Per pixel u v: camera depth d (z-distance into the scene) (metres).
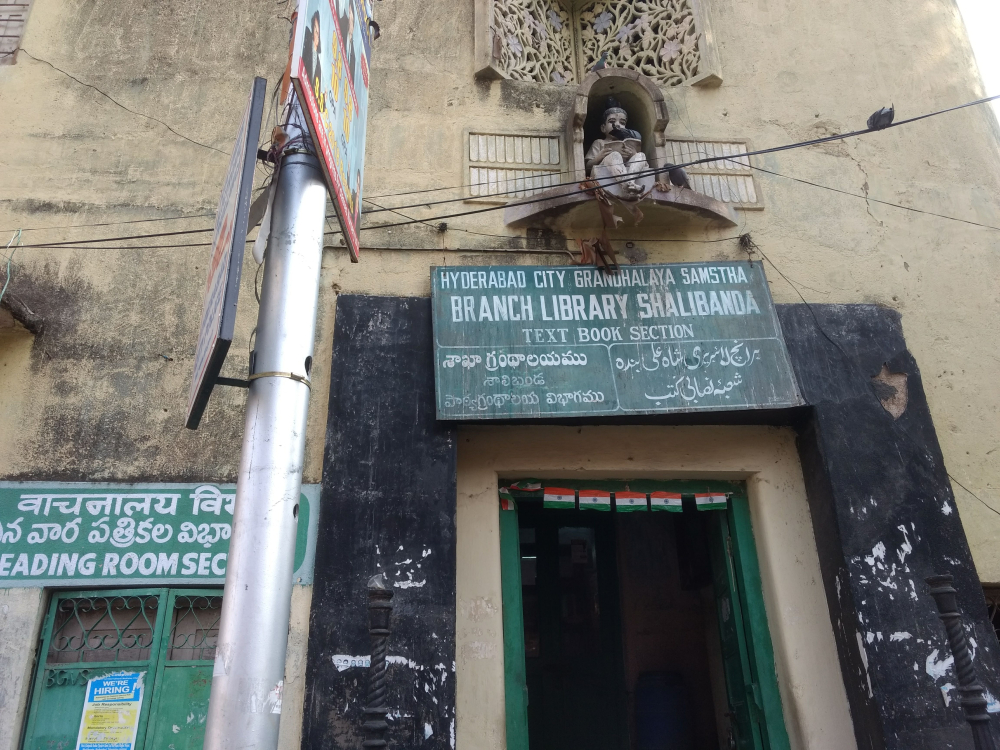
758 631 5.30
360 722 4.34
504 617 5.18
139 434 5.11
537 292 5.54
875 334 5.73
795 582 5.31
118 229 5.75
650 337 5.44
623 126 6.15
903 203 6.43
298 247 3.37
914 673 4.73
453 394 5.11
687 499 5.75
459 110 6.41
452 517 4.88
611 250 5.72
